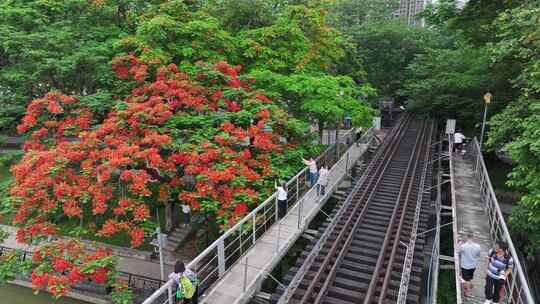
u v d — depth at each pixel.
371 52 33.19
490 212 13.95
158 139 12.61
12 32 16.08
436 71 25.31
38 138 14.62
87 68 16.34
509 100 20.22
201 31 16.78
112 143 12.95
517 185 11.12
